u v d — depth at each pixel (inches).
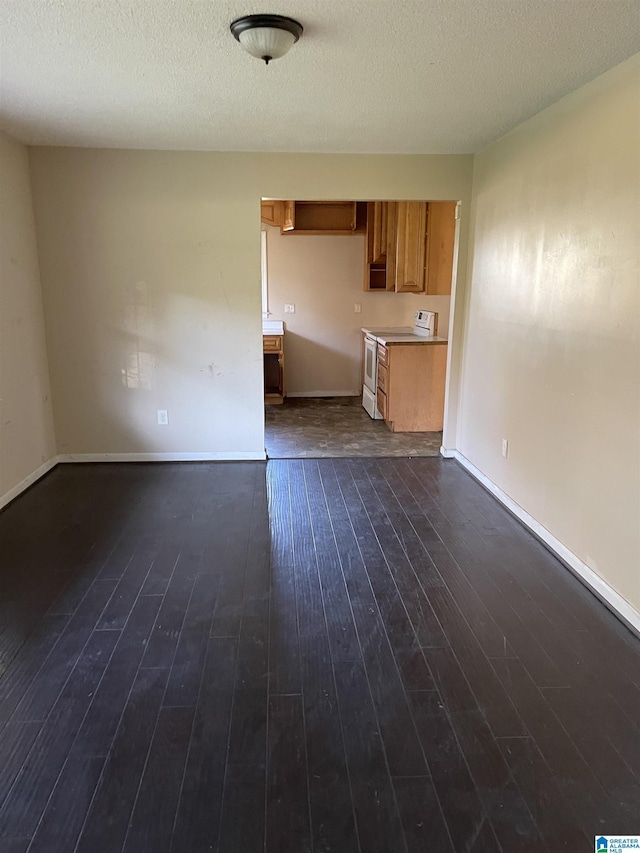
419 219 230.1
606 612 102.2
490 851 58.9
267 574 114.4
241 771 68.2
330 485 165.8
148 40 87.9
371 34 85.4
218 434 185.2
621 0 74.3
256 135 146.8
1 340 146.6
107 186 165.0
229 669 86.2
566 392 118.3
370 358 253.4
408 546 127.3
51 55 93.7
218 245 171.0
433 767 69.0
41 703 79.0
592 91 106.1
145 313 173.9
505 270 148.0
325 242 276.2
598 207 105.5
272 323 281.0
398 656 89.5
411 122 134.5
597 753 71.4
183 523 138.4
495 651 91.0
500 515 144.7
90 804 63.8
